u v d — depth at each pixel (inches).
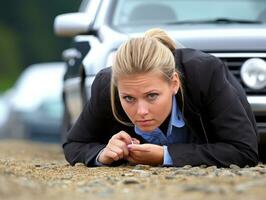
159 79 339.6
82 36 525.3
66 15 522.9
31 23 2751.0
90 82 463.5
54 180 335.3
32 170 368.5
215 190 290.2
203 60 367.2
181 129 375.2
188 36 460.1
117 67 340.2
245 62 457.4
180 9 513.0
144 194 291.9
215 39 458.9
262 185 299.1
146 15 510.0
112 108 366.9
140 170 356.2
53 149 670.5
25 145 731.4
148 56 337.4
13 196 282.7
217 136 371.2
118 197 287.7
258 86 454.0
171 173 343.6
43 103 1067.9
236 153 366.6
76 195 292.7
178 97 362.3
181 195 286.8
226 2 517.7
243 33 464.1
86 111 386.3
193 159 365.7
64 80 567.5
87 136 388.2
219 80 366.6
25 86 1128.2
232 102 367.2
